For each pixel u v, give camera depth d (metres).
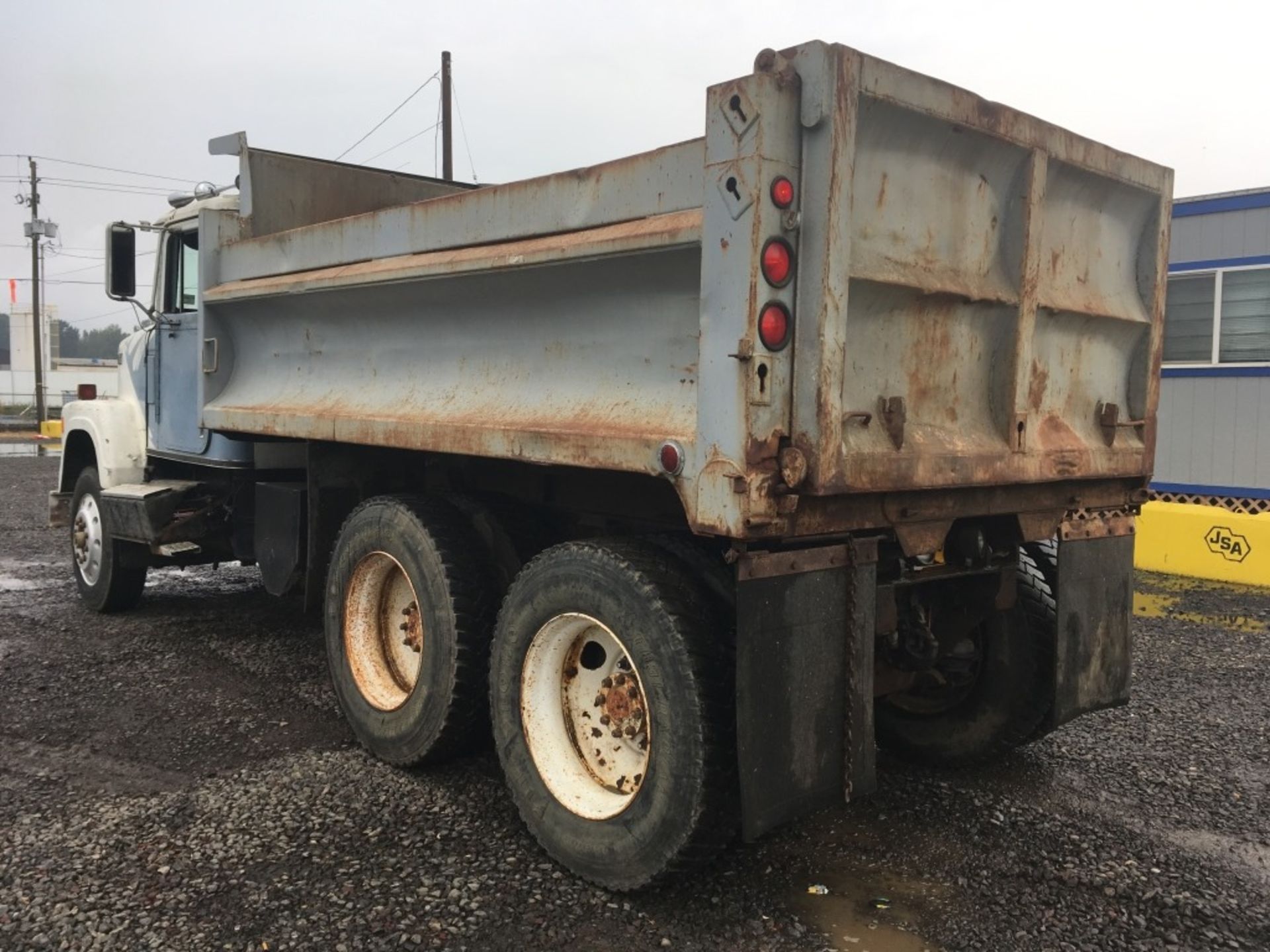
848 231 2.73
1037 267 3.43
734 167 2.64
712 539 3.27
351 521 4.45
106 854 3.42
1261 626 7.03
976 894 3.22
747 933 2.97
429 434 3.84
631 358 3.16
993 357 3.42
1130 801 3.99
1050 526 3.76
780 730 2.84
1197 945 2.94
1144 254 4.04
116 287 6.54
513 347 3.64
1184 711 5.16
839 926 3.02
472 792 3.98
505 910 3.08
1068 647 3.81
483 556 4.04
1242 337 10.41
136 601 7.27
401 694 4.32
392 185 6.25
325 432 4.44
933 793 4.07
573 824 3.27
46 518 12.77
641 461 2.96
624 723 3.28
